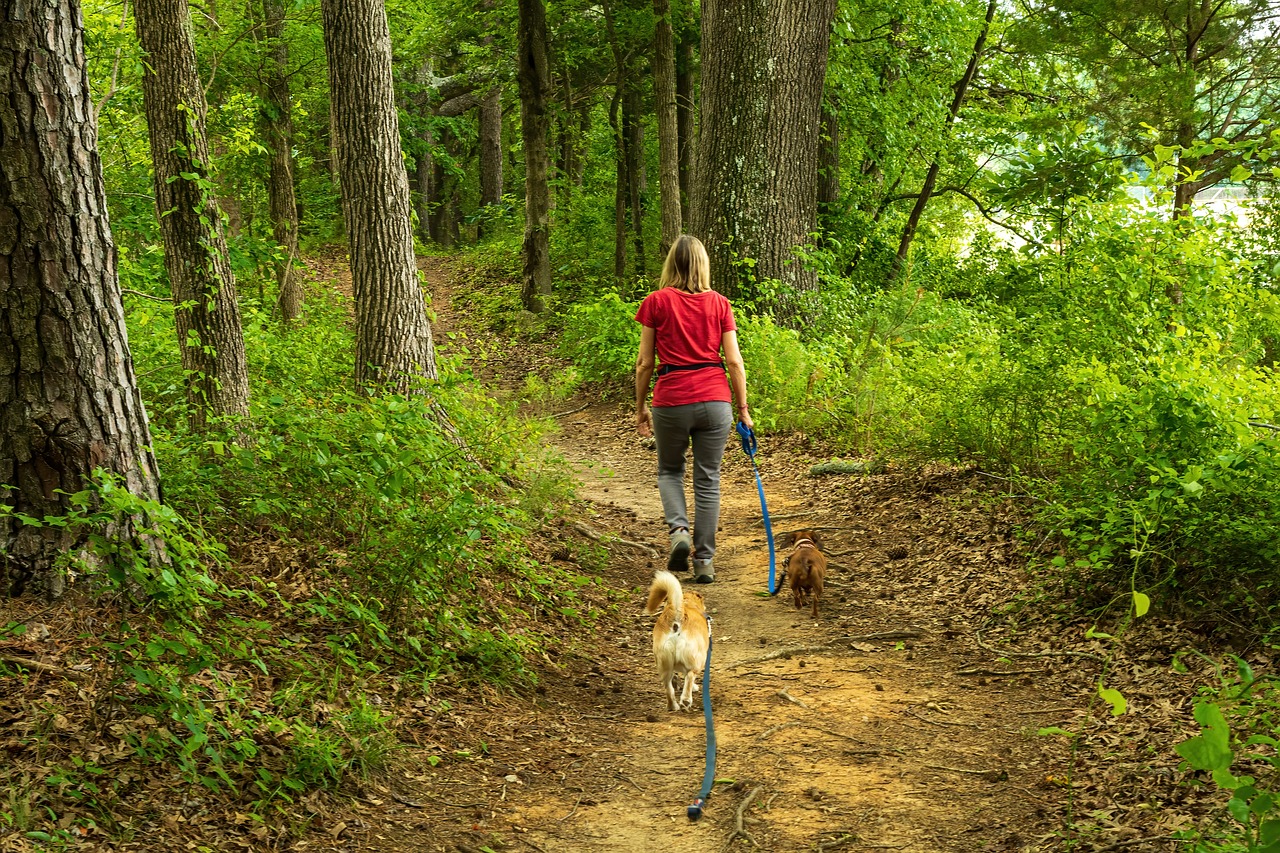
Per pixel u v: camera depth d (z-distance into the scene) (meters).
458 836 3.65
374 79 8.72
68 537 4.06
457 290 26.70
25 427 4.00
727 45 15.05
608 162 29.25
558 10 23.98
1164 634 5.11
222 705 3.90
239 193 17.52
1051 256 9.05
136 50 12.16
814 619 6.52
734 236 15.26
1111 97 16.50
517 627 6.04
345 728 4.07
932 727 4.70
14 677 3.55
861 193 21.00
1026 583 6.32
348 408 6.77
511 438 9.37
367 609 5.19
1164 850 3.23
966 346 11.91
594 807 3.99
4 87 3.93
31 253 4.00
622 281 23.42
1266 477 5.22
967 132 20.92
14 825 2.90
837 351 13.88
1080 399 7.51
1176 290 8.42
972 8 20.11
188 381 7.36
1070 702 4.80
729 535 8.76
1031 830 3.60
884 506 8.59
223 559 4.74
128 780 3.32
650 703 5.29
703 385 6.62
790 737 4.66
